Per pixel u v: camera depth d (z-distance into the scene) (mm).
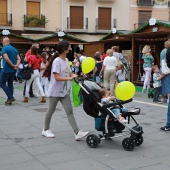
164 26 13383
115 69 10922
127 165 4508
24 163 4633
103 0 30672
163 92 8070
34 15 29109
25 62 9969
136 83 15141
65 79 5480
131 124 6949
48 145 5500
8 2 28328
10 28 28375
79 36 30344
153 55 14719
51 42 22031
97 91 5578
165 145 5465
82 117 7715
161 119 7512
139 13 31656
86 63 5504
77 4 30172
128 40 17500
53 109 5863
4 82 9477
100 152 5094
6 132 6375
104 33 30922
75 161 4695
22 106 9414
